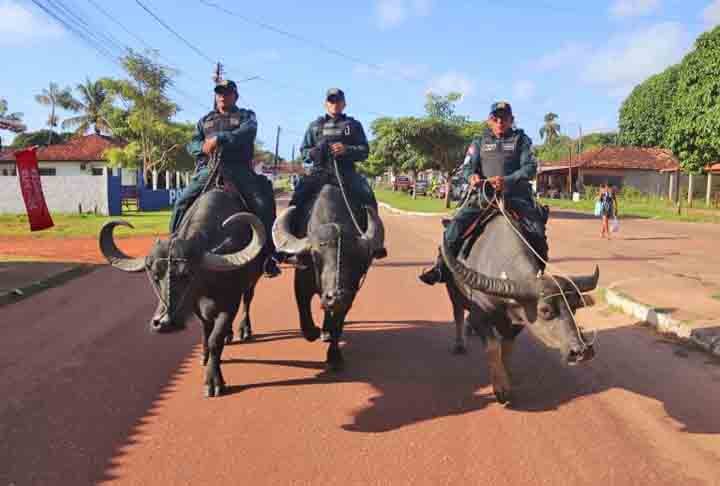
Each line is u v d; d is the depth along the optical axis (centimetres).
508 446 485
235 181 693
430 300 1044
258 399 581
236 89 738
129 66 4150
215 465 451
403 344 772
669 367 674
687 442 493
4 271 1262
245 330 789
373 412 552
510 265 527
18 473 437
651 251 1708
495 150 629
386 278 1266
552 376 648
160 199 3947
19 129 1845
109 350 733
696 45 2606
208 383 589
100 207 3228
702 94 2531
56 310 943
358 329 848
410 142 4034
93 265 1402
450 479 434
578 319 896
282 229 641
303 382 630
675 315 834
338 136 753
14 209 3066
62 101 5684
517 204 591
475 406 568
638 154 5491
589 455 471
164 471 441
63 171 5316
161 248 522
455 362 699
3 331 818
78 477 432
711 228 2581
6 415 538
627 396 591
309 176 738
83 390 600
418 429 516
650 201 4716
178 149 4547
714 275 1232
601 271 1312
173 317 511
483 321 556
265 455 467
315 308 976
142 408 556
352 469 446
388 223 2892
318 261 600
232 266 544
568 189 5697
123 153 4372
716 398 584
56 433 503
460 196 678
